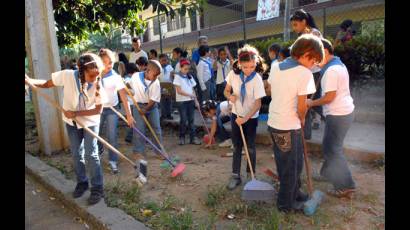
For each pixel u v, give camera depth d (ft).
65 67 39.52
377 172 14.35
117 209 12.32
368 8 36.06
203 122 23.39
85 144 12.92
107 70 15.83
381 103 21.93
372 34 22.68
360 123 20.63
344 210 11.45
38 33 18.93
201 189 14.01
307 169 11.79
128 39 64.75
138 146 17.95
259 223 10.85
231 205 12.21
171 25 65.77
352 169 14.87
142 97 17.83
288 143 10.79
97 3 30.37
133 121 16.29
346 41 22.35
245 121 12.96
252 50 13.01
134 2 29.86
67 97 12.64
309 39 10.11
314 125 19.92
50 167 17.43
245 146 13.02
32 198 14.80
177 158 17.87
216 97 28.78
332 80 11.39
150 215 11.80
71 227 12.12
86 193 13.84
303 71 10.30
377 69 21.76
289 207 11.28
